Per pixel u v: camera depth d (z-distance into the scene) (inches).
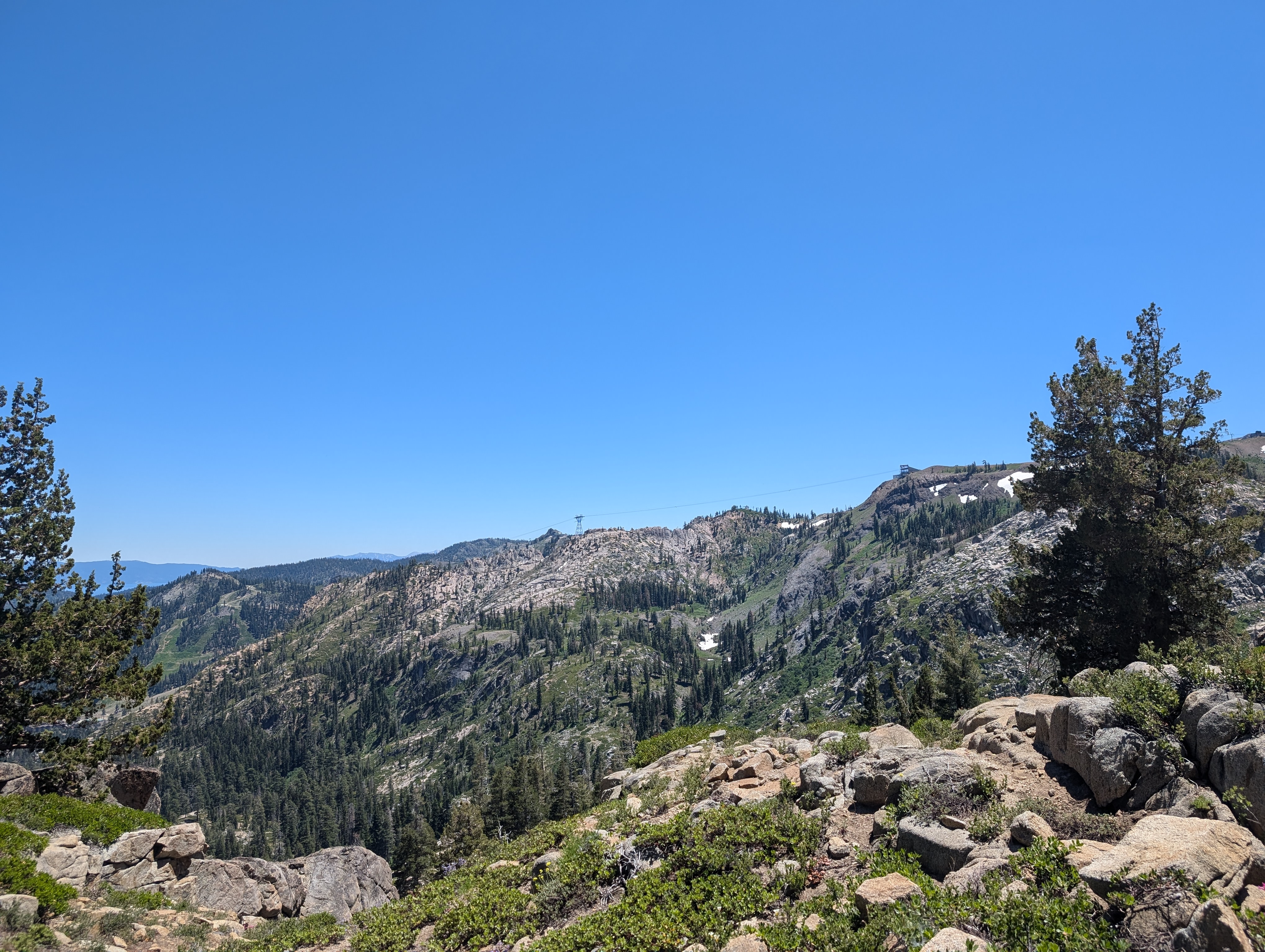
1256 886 269.4
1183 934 235.1
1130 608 991.0
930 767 466.6
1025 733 500.7
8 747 1066.1
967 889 317.7
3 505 1175.6
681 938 376.2
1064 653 1108.5
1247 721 352.8
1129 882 271.4
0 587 1120.8
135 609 1248.2
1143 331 1103.6
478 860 753.0
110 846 720.3
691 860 477.4
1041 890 297.1
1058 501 1174.3
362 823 6973.4
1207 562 1007.6
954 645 2401.6
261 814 7687.0
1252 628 662.5
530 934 483.8
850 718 1008.2
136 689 1174.3
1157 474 1067.9
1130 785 387.2
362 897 957.2
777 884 410.9
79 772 1094.4
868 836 453.7
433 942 517.3
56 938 528.1
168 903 697.6
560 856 581.9
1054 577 1145.4
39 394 1248.2
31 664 1066.1
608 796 944.9
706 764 799.7
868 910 327.3
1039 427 1187.9
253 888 783.1
